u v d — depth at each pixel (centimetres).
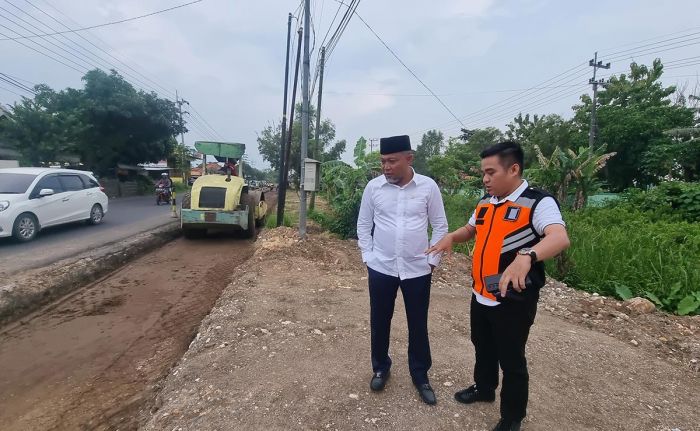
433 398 283
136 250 862
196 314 522
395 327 421
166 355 412
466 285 613
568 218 1070
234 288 562
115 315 526
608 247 688
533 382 325
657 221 1065
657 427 274
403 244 271
